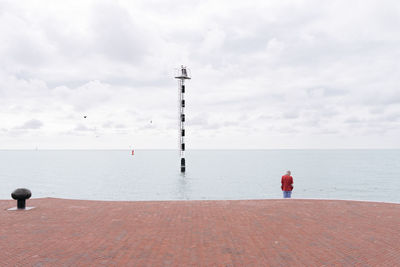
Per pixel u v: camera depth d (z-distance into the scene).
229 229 8.75
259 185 51.19
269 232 8.43
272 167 104.81
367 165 117.50
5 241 7.54
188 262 6.16
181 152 58.94
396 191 43.97
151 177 67.06
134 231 8.52
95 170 91.94
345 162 145.38
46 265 5.94
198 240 7.66
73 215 10.73
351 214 10.91
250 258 6.40
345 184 53.31
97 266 5.91
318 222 9.65
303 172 82.38
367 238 7.88
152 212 11.23
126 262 6.13
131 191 43.69
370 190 45.38
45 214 10.93
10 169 98.69
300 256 6.52
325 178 65.06
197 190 44.75
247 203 13.24
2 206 12.65
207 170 89.75
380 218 10.27
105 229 8.73
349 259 6.35
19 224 9.37
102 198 36.84
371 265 6.04
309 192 43.31
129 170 91.12
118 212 11.25
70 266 5.90
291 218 10.22
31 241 7.54
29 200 14.24
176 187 48.53
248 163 134.50
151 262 6.14
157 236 8.01
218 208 12.03
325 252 6.79
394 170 89.38
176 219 10.03
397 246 7.23
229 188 47.00
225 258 6.39
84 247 7.07
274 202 13.54
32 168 103.81
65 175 73.94
